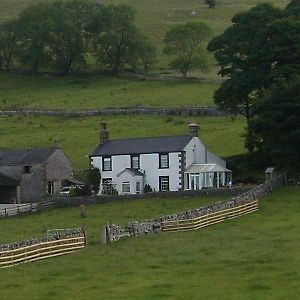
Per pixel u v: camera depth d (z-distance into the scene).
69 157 199.38
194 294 67.69
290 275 74.31
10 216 148.88
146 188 169.75
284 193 144.50
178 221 114.19
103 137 181.75
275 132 157.62
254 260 83.44
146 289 70.62
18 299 68.50
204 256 88.06
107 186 173.75
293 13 188.88
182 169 170.00
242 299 65.06
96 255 92.56
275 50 173.50
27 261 89.25
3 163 186.88
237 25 185.50
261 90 174.25
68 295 69.56
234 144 197.25
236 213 125.94
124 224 118.69
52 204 153.75
